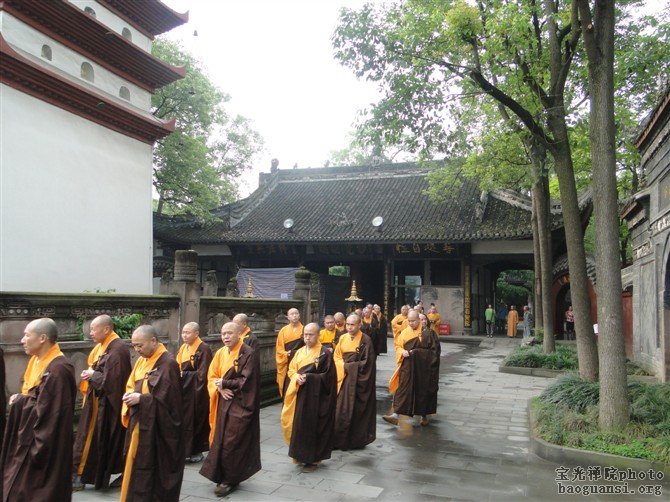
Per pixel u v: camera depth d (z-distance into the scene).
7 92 11.42
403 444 8.20
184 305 9.06
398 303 30.11
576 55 12.79
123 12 15.73
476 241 26.78
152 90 16.75
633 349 16.19
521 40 10.73
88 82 13.98
